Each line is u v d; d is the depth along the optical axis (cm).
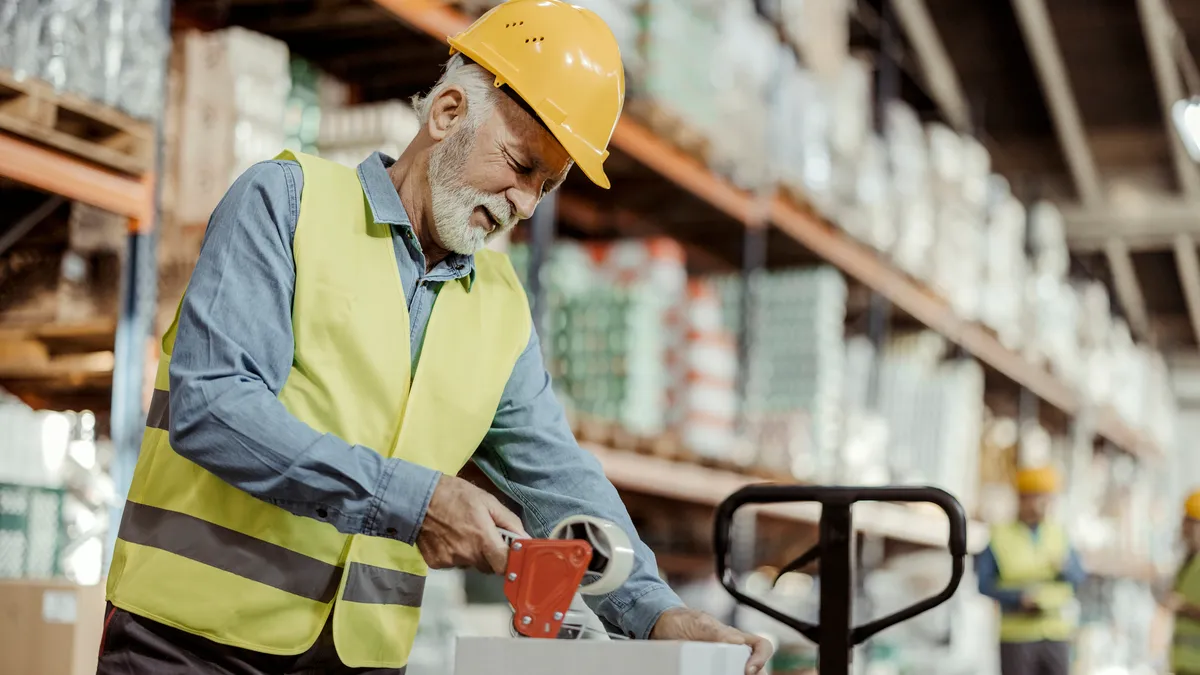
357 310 213
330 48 562
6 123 334
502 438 244
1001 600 821
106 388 414
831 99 816
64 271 385
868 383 927
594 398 599
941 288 997
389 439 215
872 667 836
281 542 211
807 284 775
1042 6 1170
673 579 750
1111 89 1369
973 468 1066
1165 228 1543
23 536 348
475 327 231
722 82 666
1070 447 1443
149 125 373
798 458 745
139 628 208
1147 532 1750
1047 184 1539
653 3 602
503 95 219
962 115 1295
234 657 211
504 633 521
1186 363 2033
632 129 609
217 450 191
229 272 202
